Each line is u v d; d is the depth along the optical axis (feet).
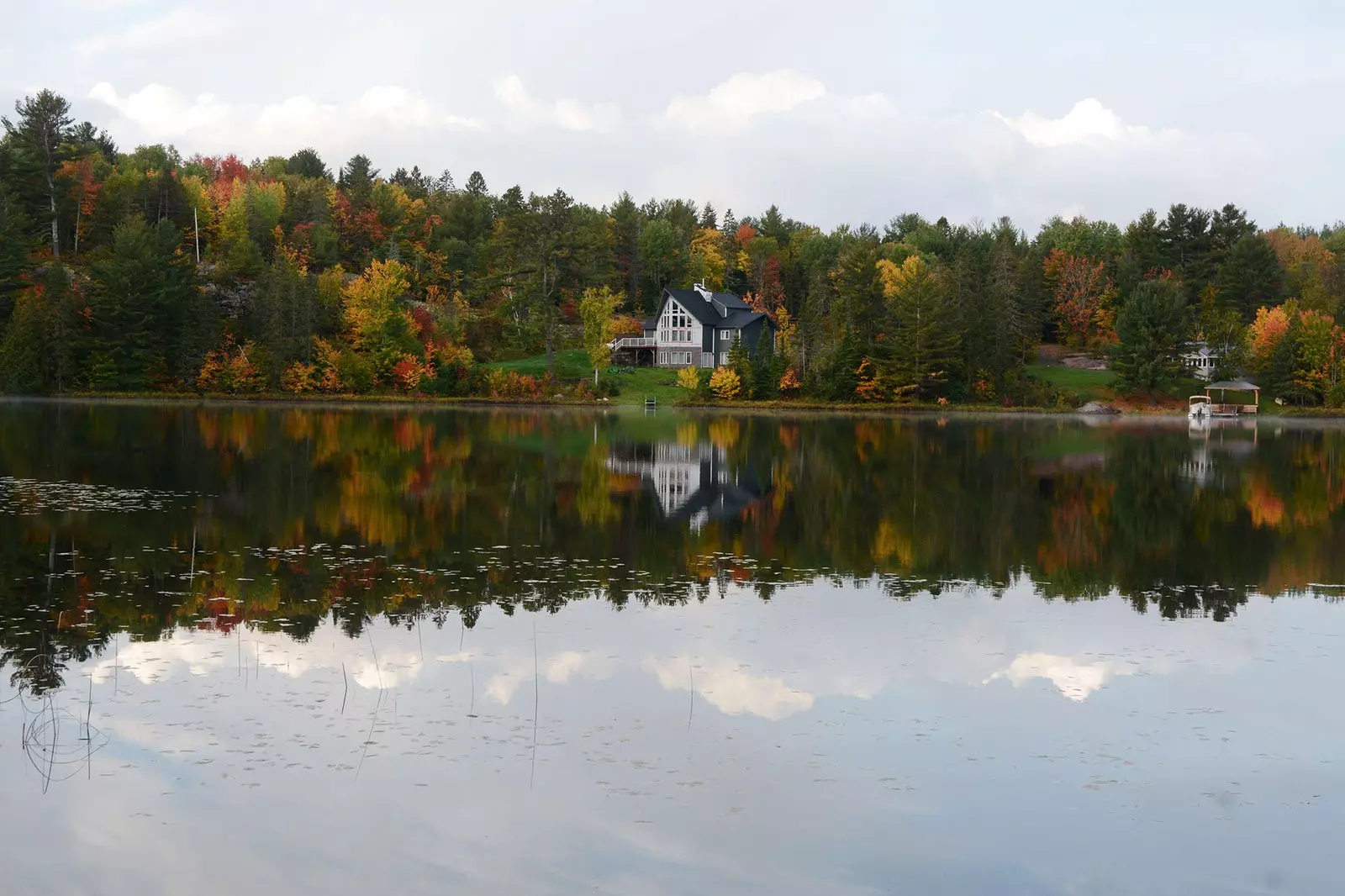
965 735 48.91
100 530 93.81
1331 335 379.55
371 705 50.80
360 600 70.44
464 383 364.38
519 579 77.92
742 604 71.77
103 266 335.67
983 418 323.78
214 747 45.62
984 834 39.93
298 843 38.01
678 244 540.93
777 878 36.40
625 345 430.20
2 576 75.66
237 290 390.01
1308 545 98.32
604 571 81.82
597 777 43.65
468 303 475.31
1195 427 291.17
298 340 356.79
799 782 43.70
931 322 361.30
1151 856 38.63
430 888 35.29
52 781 42.37
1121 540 99.96
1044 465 172.65
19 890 34.76
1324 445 226.58
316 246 483.51
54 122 389.80
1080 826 40.70
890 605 72.43
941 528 106.22
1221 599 75.56
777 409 352.90
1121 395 381.40
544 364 403.95
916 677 56.80
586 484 135.03
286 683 53.57
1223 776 45.21
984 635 65.16
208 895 34.68
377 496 118.93
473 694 52.54
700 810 41.14
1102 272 481.05
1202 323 422.00
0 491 116.37
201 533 93.71
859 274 384.27
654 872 36.58
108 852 37.22
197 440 181.37
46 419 226.38
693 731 48.60
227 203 482.69
